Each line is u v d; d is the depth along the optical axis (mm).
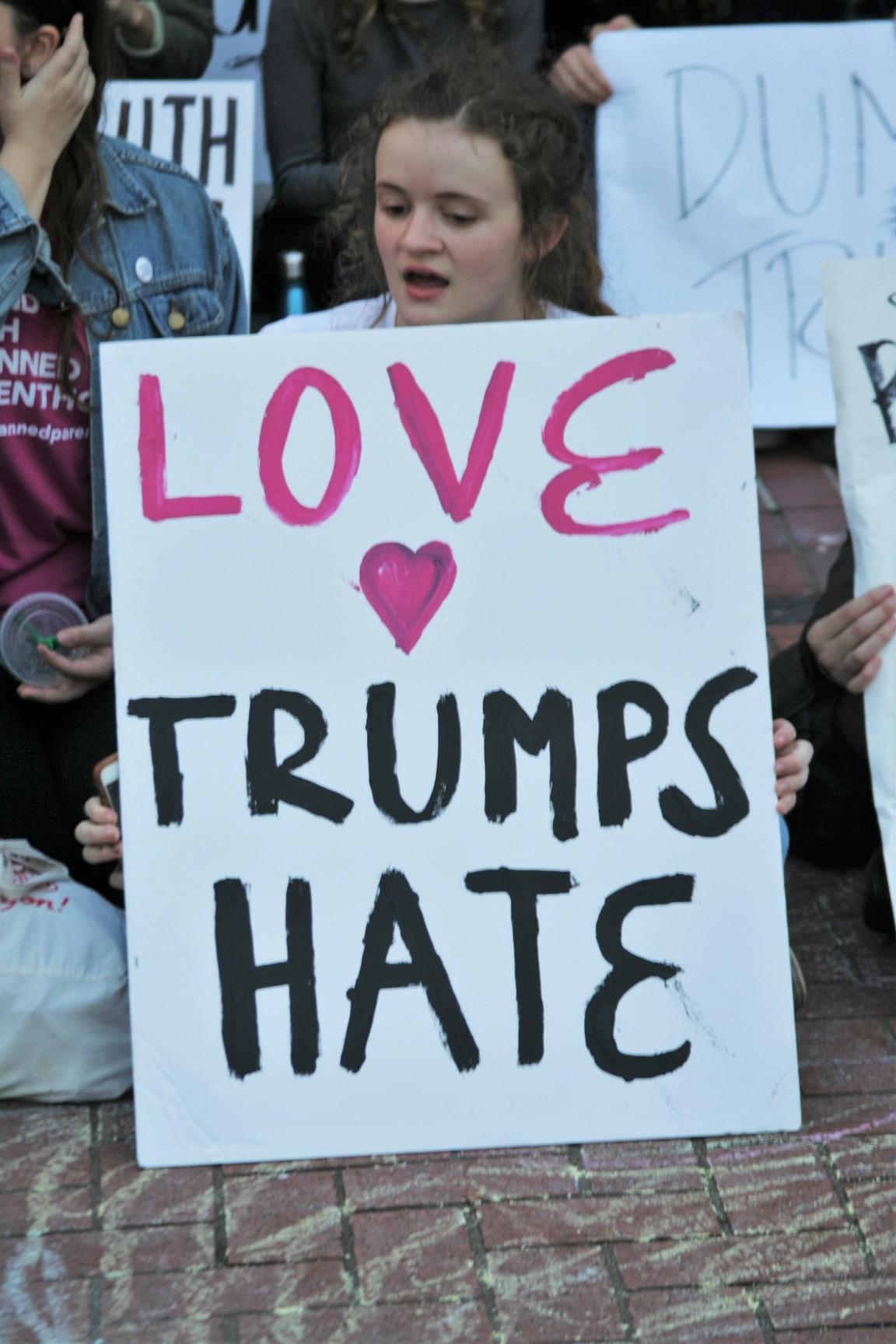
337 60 4320
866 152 4434
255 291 4668
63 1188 2432
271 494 2416
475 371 2424
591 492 2441
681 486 2447
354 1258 2312
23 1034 2555
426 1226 2365
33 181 2652
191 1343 2176
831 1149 2506
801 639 3102
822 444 4938
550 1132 2471
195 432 2406
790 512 4680
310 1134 2451
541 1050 2461
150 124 4359
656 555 2449
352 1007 2439
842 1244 2344
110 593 2902
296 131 4406
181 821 2422
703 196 4434
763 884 2471
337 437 2418
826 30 4383
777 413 4574
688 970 2471
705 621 2455
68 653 2916
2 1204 2406
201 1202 2402
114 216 2883
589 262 3039
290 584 2420
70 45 2641
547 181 2768
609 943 2459
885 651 2717
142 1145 2445
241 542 2416
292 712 2428
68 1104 2619
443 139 2637
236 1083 2443
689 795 2463
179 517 2410
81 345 2834
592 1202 2406
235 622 2420
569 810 2449
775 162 4434
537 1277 2283
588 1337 2189
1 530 2906
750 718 2463
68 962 2582
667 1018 2475
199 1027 2434
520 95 2740
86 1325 2201
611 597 2449
